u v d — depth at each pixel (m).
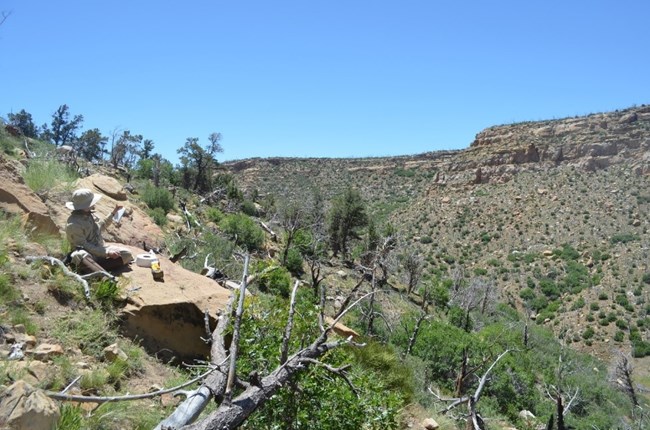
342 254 38.38
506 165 107.62
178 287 6.96
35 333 5.07
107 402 4.15
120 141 41.59
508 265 74.56
